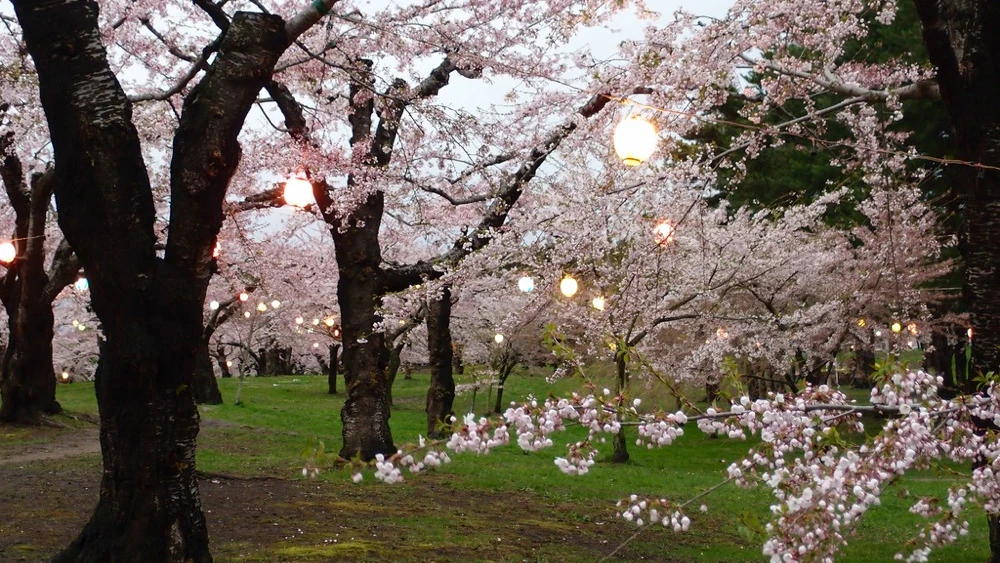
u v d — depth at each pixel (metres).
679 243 15.45
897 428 3.64
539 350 26.34
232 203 14.19
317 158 12.58
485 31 12.30
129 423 6.09
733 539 9.66
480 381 24.02
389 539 8.13
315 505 9.90
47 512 9.09
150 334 6.04
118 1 11.96
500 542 8.40
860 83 11.22
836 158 11.83
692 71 9.46
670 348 19.62
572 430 21.94
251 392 31.44
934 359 23.66
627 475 14.86
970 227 7.54
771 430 3.82
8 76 10.86
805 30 10.56
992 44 7.28
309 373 52.50
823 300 19.44
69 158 5.98
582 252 13.88
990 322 7.38
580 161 15.30
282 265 22.77
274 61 6.27
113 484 6.20
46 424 17.50
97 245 6.02
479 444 3.81
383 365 13.48
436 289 13.88
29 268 17.41
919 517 11.46
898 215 15.74
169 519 6.08
